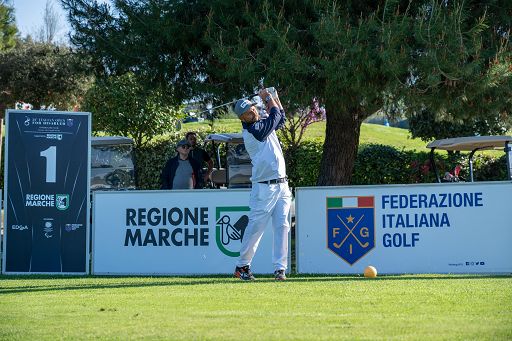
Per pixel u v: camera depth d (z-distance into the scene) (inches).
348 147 972.6
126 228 687.1
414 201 656.4
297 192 668.7
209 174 968.3
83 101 1732.3
